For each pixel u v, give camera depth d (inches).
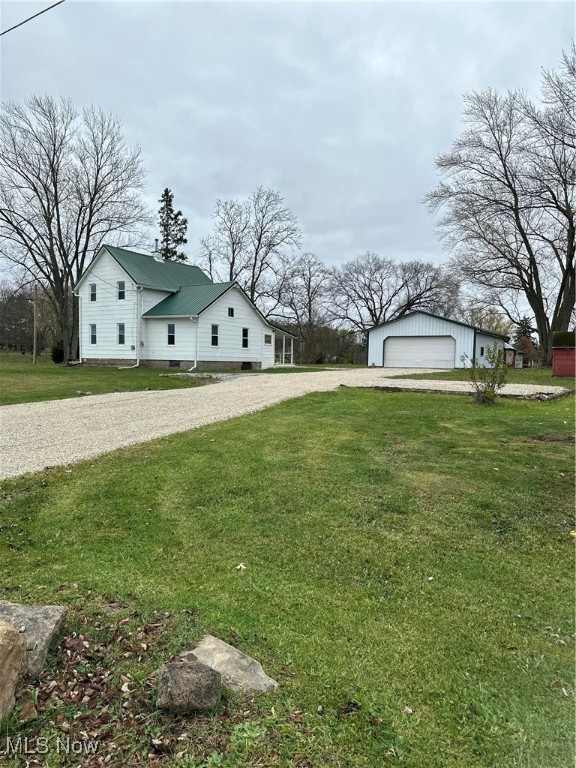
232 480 191.9
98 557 132.5
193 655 85.0
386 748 69.6
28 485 186.4
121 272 933.2
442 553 136.1
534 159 892.6
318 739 70.3
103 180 1069.1
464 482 189.8
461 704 79.7
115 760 65.6
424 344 1028.5
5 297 1708.9
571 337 694.5
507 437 267.4
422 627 102.3
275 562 131.0
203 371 853.8
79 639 90.5
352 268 1760.6
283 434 275.1
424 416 338.0
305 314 1788.9
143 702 75.5
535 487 183.5
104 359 970.7
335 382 616.1
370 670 87.7
